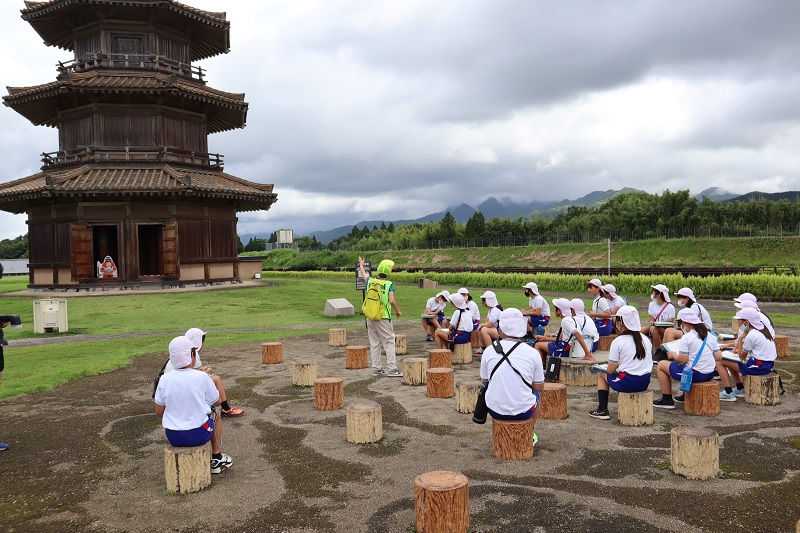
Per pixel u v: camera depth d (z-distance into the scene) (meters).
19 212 33.38
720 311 24.53
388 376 11.63
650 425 7.95
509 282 41.59
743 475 6.09
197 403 6.06
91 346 15.73
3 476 6.50
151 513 5.44
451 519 4.78
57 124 32.94
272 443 7.48
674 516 5.13
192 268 30.08
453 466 6.52
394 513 5.34
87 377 11.87
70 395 10.38
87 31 31.02
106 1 28.95
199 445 6.11
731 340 11.79
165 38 31.70
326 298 28.28
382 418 8.21
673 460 6.16
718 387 8.41
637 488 5.77
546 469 6.35
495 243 96.62
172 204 28.78
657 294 12.70
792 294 29.12
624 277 35.00
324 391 9.10
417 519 4.93
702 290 31.78
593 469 6.32
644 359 7.98
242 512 5.41
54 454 7.23
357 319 22.11
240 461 6.83
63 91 27.67
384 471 6.41
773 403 8.96
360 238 127.62
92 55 30.16
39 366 12.90
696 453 5.95
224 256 31.91
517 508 5.35
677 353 8.56
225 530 5.05
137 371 12.51
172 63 31.11
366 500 5.63
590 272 49.25
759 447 6.99
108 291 27.44
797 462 6.48
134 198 28.06
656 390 10.17
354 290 32.41
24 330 18.83
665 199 90.94
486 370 6.80
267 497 5.75
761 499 5.46
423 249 92.88
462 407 8.78
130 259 28.53
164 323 20.47
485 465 6.52
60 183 26.41
